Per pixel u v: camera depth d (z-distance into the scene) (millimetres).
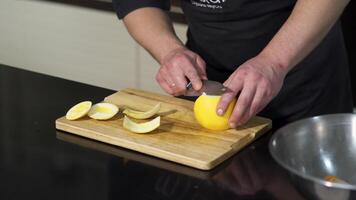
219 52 1444
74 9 2227
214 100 1112
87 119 1184
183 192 960
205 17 1415
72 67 2342
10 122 1206
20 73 1458
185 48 1295
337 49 1508
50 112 1250
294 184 885
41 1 2301
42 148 1105
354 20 1861
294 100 1447
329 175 1016
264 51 1193
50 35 2344
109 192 961
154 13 1389
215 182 992
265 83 1124
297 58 1203
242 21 1383
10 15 2420
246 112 1127
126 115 1199
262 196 946
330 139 1033
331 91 1509
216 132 1133
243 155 1086
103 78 2279
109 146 1116
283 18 1378
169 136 1115
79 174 1017
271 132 1188
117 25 2146
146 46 1353
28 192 959
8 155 1077
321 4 1212
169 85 1182
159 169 1034
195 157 1036
